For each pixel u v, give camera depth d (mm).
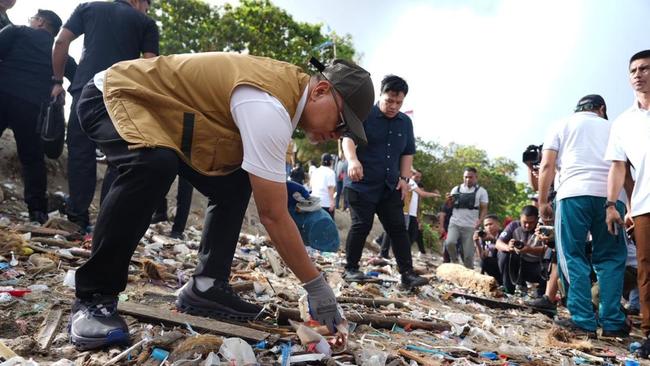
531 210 6570
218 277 2822
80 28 4637
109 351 2174
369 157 4844
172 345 2254
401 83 4738
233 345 2139
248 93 2047
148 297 3135
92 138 2289
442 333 3359
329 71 2207
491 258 7324
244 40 23969
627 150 3814
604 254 4258
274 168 1987
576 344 3641
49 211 6316
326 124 2201
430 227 17109
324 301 2191
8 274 3211
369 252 10891
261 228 8820
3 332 2328
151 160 2041
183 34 23672
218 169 2281
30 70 4996
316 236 4875
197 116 2160
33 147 5109
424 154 26031
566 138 4395
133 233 2123
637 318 5223
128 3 4789
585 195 4160
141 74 2219
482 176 30516
